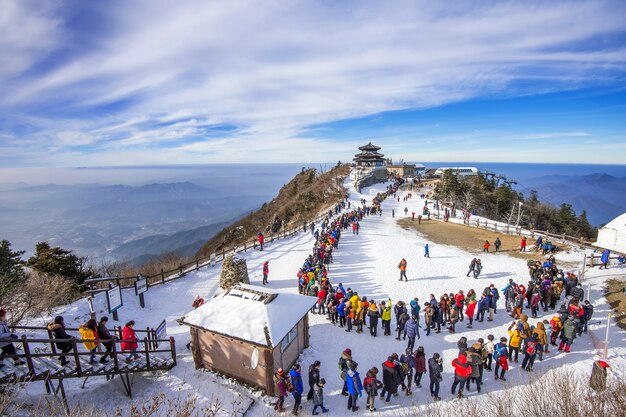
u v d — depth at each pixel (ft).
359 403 39.09
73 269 89.71
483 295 57.26
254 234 192.03
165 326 54.29
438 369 37.83
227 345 42.06
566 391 27.81
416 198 192.95
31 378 32.81
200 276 80.53
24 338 32.73
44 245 93.15
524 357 45.27
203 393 39.93
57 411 33.53
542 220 223.10
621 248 86.33
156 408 34.65
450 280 76.74
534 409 27.81
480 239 109.81
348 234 116.98
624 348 47.96
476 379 39.47
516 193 257.55
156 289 72.23
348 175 266.36
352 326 56.90
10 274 71.41
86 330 38.34
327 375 44.34
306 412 37.27
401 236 114.42
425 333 54.54
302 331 48.57
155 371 43.34
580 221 236.22
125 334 40.78
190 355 47.78
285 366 43.65
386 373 38.04
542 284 60.34
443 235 115.24
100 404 36.96
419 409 36.37
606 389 30.19
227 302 45.65
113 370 37.78
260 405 38.52
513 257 91.30
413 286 73.67
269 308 43.34
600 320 56.44
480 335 53.47
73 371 35.63
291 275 81.05
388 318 52.44
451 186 204.54
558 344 50.31
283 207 220.43
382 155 298.35
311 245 107.04
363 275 79.92
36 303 56.59
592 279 71.41
